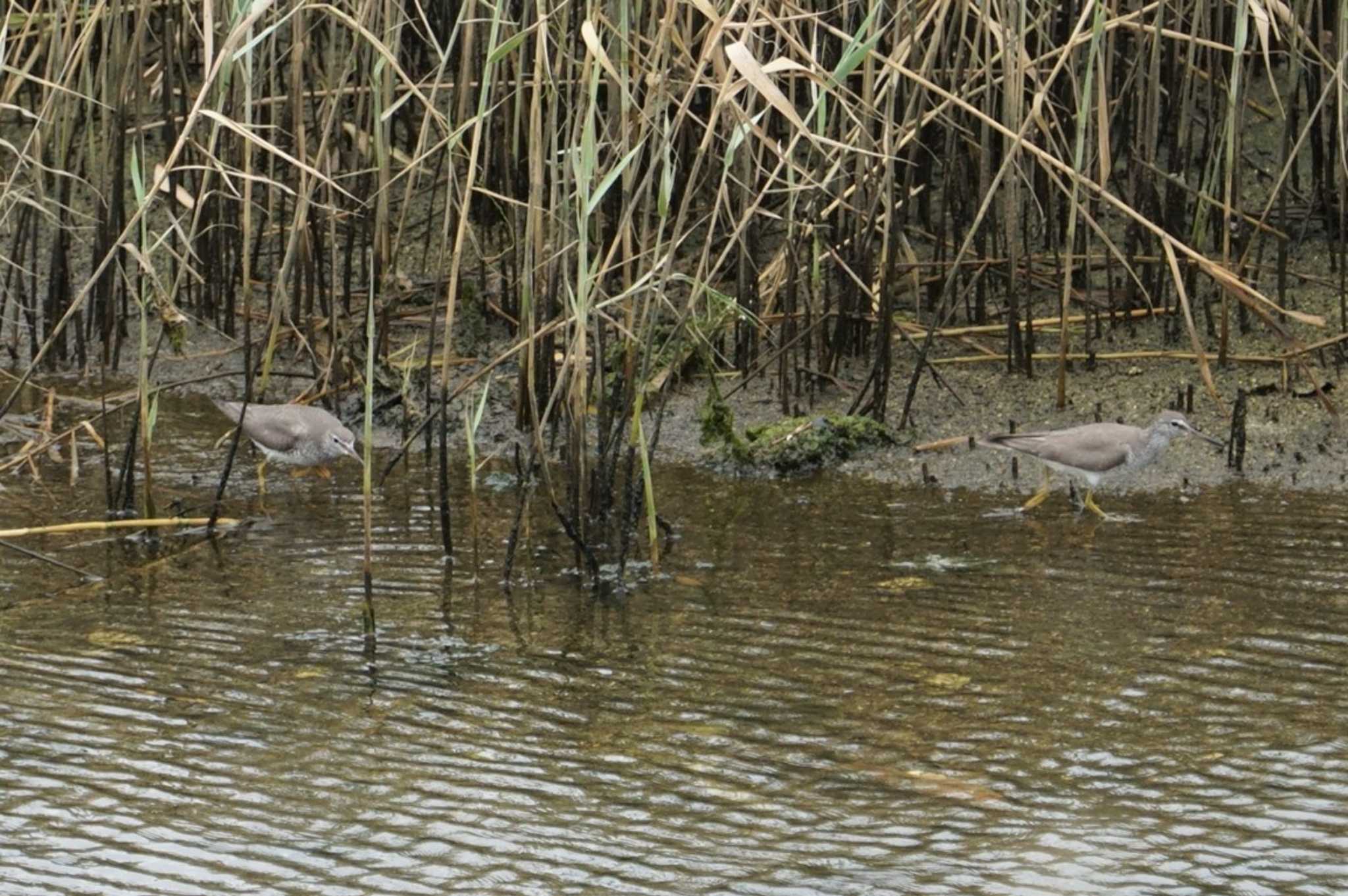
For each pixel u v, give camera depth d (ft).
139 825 35.35
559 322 50.67
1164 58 70.38
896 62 55.57
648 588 48.57
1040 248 72.74
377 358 65.51
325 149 59.88
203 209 69.21
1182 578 48.62
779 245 69.82
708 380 66.74
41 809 35.99
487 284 72.54
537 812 35.81
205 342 72.18
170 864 33.81
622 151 47.70
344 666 43.32
